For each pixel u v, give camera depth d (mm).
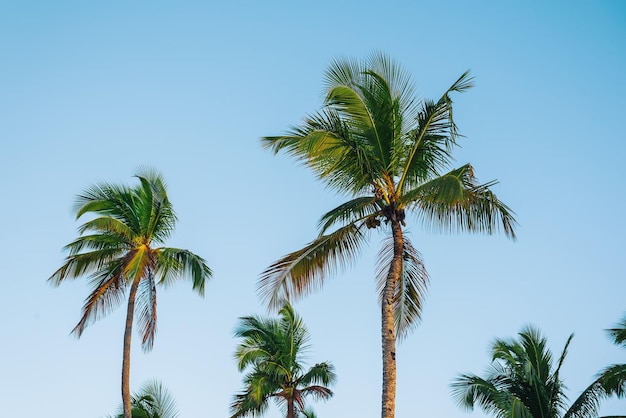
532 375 28078
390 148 20469
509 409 25953
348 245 20438
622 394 26328
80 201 28484
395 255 20094
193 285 28562
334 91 19844
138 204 29047
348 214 20516
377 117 20344
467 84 19969
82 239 28906
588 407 27125
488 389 27406
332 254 20375
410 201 19594
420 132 20312
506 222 19547
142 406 32062
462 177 19578
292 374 36438
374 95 20312
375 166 20438
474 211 19531
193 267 28656
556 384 28875
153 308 27828
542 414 28203
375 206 20719
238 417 35219
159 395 32500
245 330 36750
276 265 20234
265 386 35062
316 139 19359
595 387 26922
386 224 20500
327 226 20797
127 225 28891
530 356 29562
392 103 20391
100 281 28500
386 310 19609
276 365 35938
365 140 20531
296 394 35750
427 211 20047
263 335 36562
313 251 20375
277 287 20078
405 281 21328
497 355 28953
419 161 20594
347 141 19891
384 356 19094
